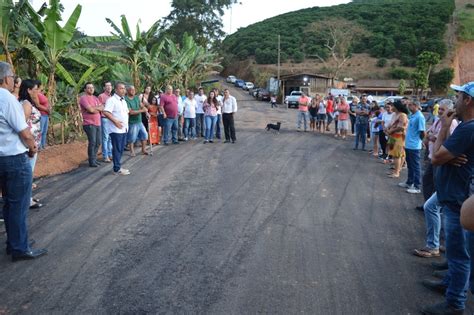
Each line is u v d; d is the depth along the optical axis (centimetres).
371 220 602
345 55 6462
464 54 6438
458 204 348
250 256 457
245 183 782
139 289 380
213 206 634
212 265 432
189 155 1063
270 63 6906
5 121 411
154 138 1223
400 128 892
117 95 818
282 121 2294
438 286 391
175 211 607
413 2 8662
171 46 2138
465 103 349
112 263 433
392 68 6094
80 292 373
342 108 1553
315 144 1362
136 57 1625
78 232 519
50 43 1081
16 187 426
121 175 822
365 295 381
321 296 376
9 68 427
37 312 340
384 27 7231
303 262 446
